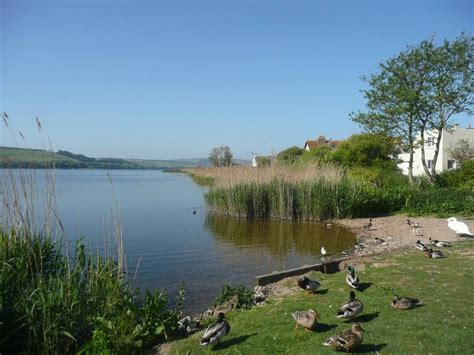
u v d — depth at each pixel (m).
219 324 8.45
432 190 33.44
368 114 37.66
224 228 26.95
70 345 8.77
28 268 9.74
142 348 9.09
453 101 35.44
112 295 9.67
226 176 34.41
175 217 32.12
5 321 8.38
